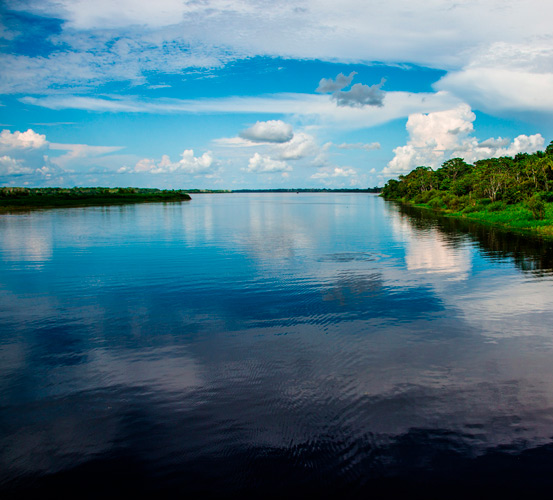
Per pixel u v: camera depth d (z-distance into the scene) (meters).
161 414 6.91
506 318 11.66
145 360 9.14
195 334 10.74
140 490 5.21
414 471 5.48
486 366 8.60
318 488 5.19
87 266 20.00
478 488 5.18
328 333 10.68
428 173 116.06
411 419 6.68
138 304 13.53
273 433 6.33
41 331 11.05
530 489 5.16
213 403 7.24
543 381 7.91
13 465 5.68
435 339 10.15
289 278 17.12
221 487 5.23
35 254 23.70
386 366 8.66
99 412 7.01
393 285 15.74
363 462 5.65
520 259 20.95
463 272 17.94
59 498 5.10
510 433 6.29
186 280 16.88
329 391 7.61
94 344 10.11
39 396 7.58
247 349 9.67
